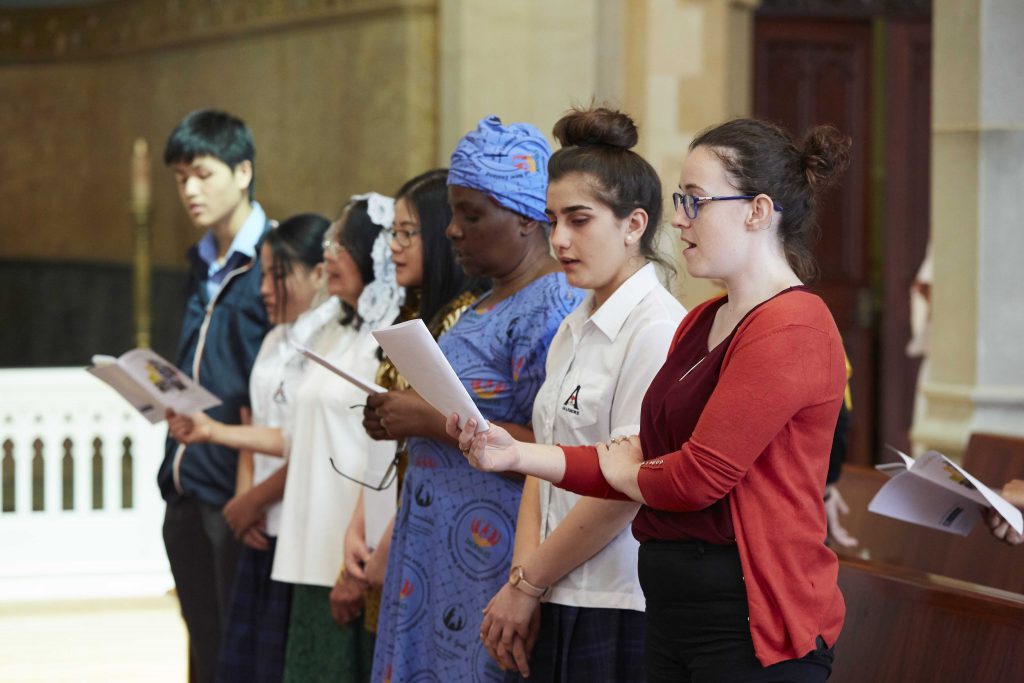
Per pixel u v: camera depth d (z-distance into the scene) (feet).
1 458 29.35
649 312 11.16
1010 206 21.45
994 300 21.57
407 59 33.04
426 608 12.81
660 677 9.57
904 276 35.78
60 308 51.34
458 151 12.54
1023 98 21.20
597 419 11.16
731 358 9.13
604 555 11.20
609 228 11.15
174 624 27.27
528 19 29.40
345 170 35.78
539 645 11.49
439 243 14.23
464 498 12.71
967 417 21.75
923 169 35.86
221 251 20.17
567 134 11.48
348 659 15.62
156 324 46.73
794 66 35.12
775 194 9.32
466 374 12.59
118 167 48.19
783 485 9.08
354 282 15.89
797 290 9.23
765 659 8.94
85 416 29.58
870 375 35.91
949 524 11.61
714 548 9.23
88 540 29.66
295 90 37.99
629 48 28.07
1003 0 21.13
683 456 9.05
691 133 28.12
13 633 26.43
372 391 12.93
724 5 28.22
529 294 12.50
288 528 16.07
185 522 18.94
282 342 17.69
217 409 18.71
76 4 49.19
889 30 35.42
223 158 19.75
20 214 52.42
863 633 11.98
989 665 10.66
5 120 52.16
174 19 44.16
